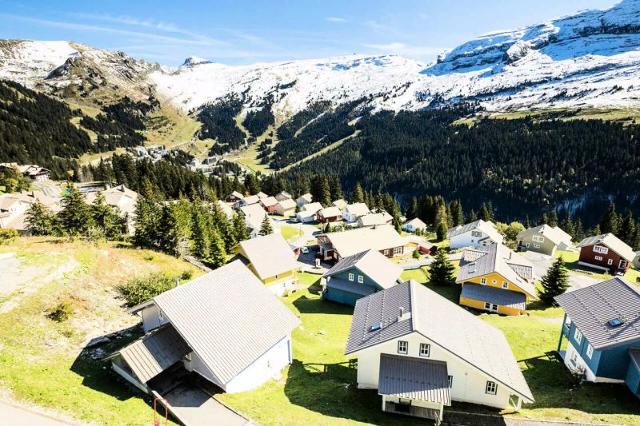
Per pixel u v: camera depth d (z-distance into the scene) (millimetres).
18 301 30328
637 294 30047
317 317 46594
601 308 31141
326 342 38844
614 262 76125
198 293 29312
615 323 28734
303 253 83750
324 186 160875
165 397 24594
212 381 26266
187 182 162875
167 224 56219
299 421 23406
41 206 71062
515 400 28125
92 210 66375
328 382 30047
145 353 24781
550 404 27844
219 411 23547
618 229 118812
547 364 34688
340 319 46531
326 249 76812
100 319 32188
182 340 26578
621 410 25844
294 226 121500
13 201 91562
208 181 175500
